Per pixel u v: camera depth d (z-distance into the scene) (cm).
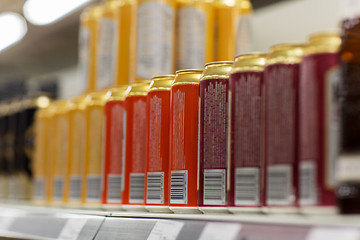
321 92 71
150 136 104
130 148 110
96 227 106
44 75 299
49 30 222
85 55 165
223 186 89
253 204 81
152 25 131
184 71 99
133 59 134
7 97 228
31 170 179
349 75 69
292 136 75
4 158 193
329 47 71
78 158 139
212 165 90
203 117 93
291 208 74
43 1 200
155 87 104
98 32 157
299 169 73
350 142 67
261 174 81
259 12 165
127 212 105
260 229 70
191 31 132
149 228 92
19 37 234
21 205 169
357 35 69
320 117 71
